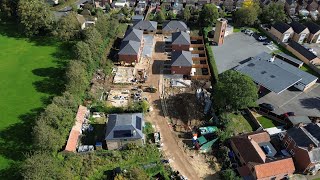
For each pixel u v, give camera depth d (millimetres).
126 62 117000
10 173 73188
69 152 77688
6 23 137125
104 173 76438
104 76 108812
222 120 89562
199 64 118562
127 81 107562
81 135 84938
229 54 126562
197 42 134750
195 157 82562
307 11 162125
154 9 161875
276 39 137000
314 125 85562
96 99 97125
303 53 124688
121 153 80688
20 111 90875
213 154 83812
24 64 111188
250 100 88875
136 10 156875
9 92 98000
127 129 80688
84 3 163375
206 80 110375
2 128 84938
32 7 122875
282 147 86062
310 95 105812
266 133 86250
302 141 79125
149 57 121625
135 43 119625
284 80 105062
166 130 89750
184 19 149625
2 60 112812
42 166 67688
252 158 77875
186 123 92375
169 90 104812
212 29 142750
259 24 147250
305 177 78438
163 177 75938
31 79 103875
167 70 114688
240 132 89938
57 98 87438
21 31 128750
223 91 89375
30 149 78625
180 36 126438
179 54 114188
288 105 100562
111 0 168000
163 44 131250
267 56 121125
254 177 75688
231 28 141750
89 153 79062
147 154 81500
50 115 79750
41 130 74750
